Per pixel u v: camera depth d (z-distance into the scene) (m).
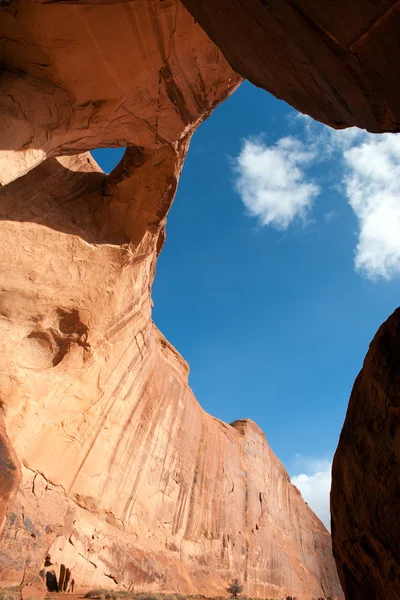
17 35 8.16
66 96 9.10
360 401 3.04
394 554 2.42
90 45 8.24
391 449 2.51
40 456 14.23
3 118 8.24
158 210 15.59
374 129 3.79
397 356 2.67
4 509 4.87
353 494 2.95
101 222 15.74
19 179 13.94
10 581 11.43
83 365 15.68
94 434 16.94
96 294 15.37
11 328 13.26
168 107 9.84
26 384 13.49
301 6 2.94
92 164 17.30
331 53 3.10
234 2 3.58
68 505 15.15
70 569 13.95
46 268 13.90
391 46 2.59
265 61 4.11
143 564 19.23
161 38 8.26
